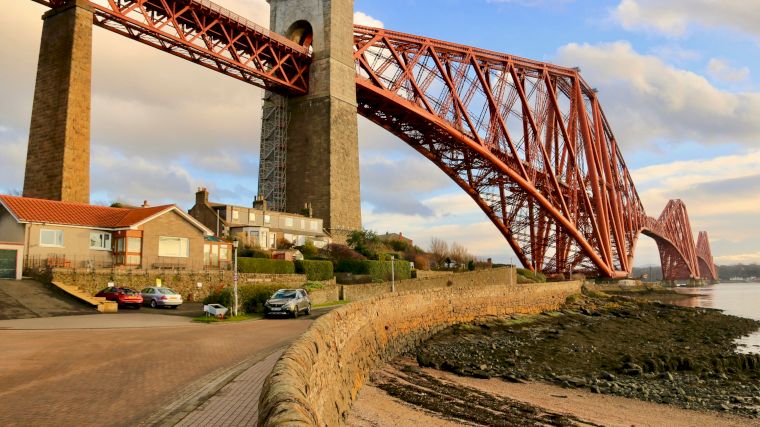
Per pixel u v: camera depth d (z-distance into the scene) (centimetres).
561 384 2459
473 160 7819
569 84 9238
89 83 4512
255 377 1217
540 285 6384
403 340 2988
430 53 7375
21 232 3525
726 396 2372
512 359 3089
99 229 3869
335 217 6312
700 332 5050
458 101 7362
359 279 5406
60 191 4209
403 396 1755
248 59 5944
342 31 6794
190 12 5434
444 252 10525
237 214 5750
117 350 1596
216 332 2250
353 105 6800
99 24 4769
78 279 3391
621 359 3284
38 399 962
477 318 4769
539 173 8269
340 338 1376
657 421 1902
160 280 3819
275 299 3203
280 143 6650
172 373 1261
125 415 874
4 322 2355
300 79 6662
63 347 1619
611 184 9725
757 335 4919
